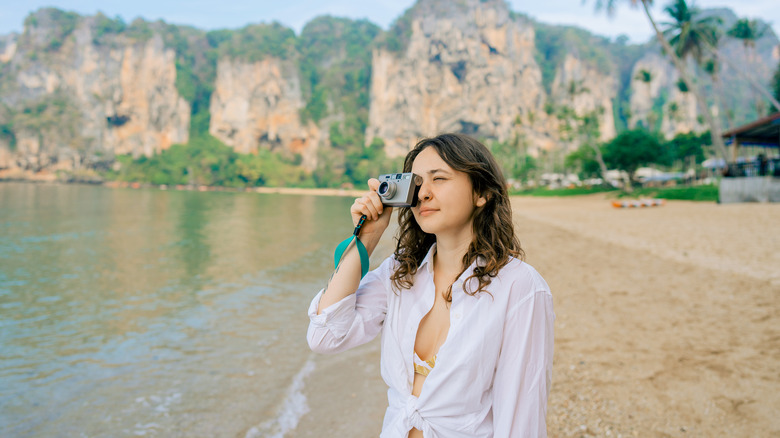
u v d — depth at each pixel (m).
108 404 3.58
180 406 3.48
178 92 168.12
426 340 1.00
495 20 156.38
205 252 16.05
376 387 3.68
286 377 3.98
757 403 2.95
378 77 165.62
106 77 155.38
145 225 29.34
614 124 176.88
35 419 3.38
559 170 96.44
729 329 4.41
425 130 154.38
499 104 151.25
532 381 0.88
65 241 20.44
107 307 7.57
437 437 0.92
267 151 167.75
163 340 5.33
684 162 59.75
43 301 8.22
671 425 2.77
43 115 144.50
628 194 45.59
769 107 61.50
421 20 159.25
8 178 134.62
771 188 20.64
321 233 23.92
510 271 0.92
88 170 143.25
